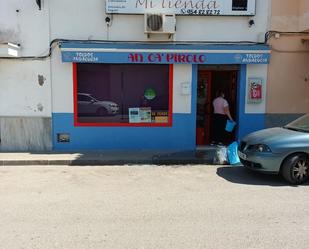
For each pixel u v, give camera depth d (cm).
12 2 982
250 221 505
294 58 1039
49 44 998
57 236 455
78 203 587
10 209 557
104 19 999
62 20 994
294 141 704
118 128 1042
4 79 1005
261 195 631
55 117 1023
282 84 1047
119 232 467
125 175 784
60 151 1011
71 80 1011
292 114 1057
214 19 1014
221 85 1106
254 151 725
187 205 575
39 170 838
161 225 490
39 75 1006
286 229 477
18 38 993
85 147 1041
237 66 1058
